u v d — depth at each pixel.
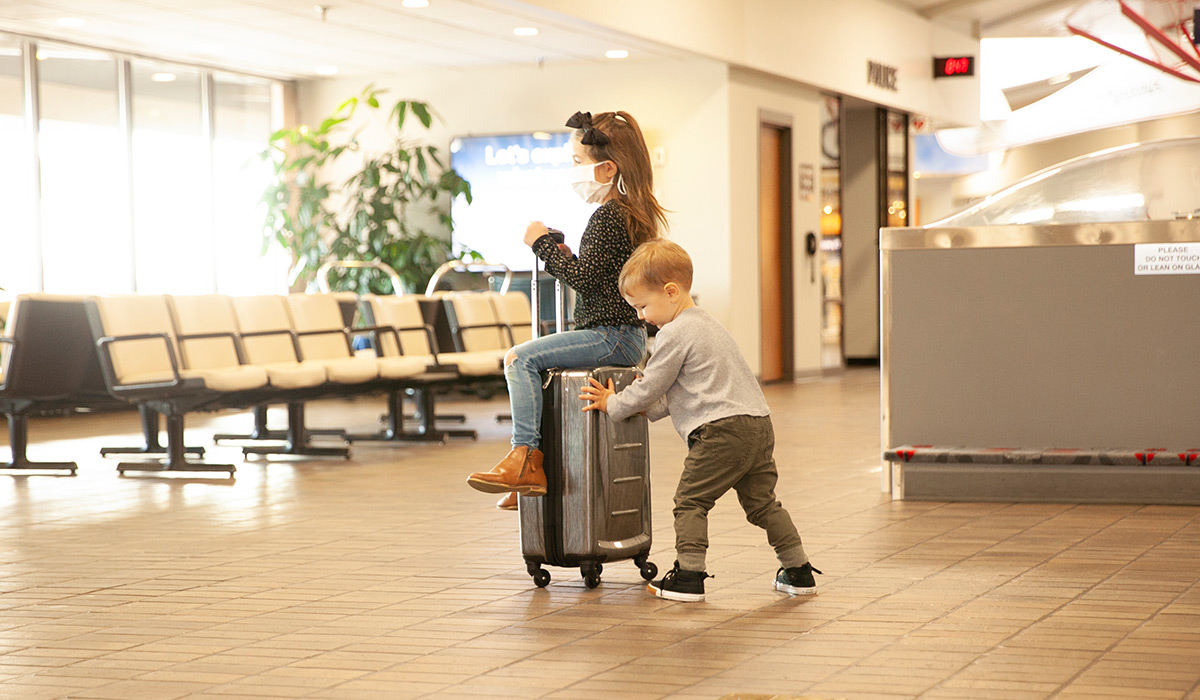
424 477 6.77
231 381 6.97
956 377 5.68
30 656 3.06
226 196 13.16
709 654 2.98
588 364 3.80
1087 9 18.27
